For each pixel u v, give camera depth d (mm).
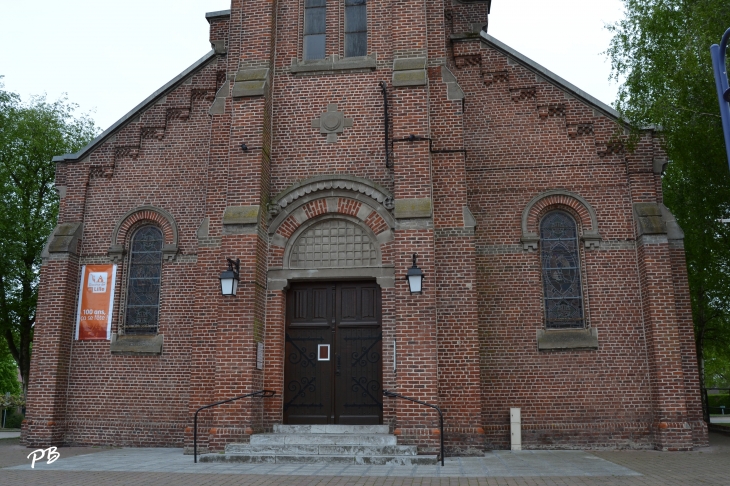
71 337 16828
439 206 14508
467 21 18250
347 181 14703
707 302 23750
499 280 15719
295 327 14594
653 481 9703
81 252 17344
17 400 33688
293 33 15953
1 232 22984
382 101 15141
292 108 15422
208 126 17656
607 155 16109
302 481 9930
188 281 16766
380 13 15695
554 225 16094
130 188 17578
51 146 26359
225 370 13508
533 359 15258
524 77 16781
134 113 17906
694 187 17719
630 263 15469
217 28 18484
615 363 15023
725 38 7566
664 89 15117
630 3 15984
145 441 16047
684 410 14203
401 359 13203
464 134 16656
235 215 14234
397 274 13594
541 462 12297
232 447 12758
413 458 12000
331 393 14211
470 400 13656
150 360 16453
